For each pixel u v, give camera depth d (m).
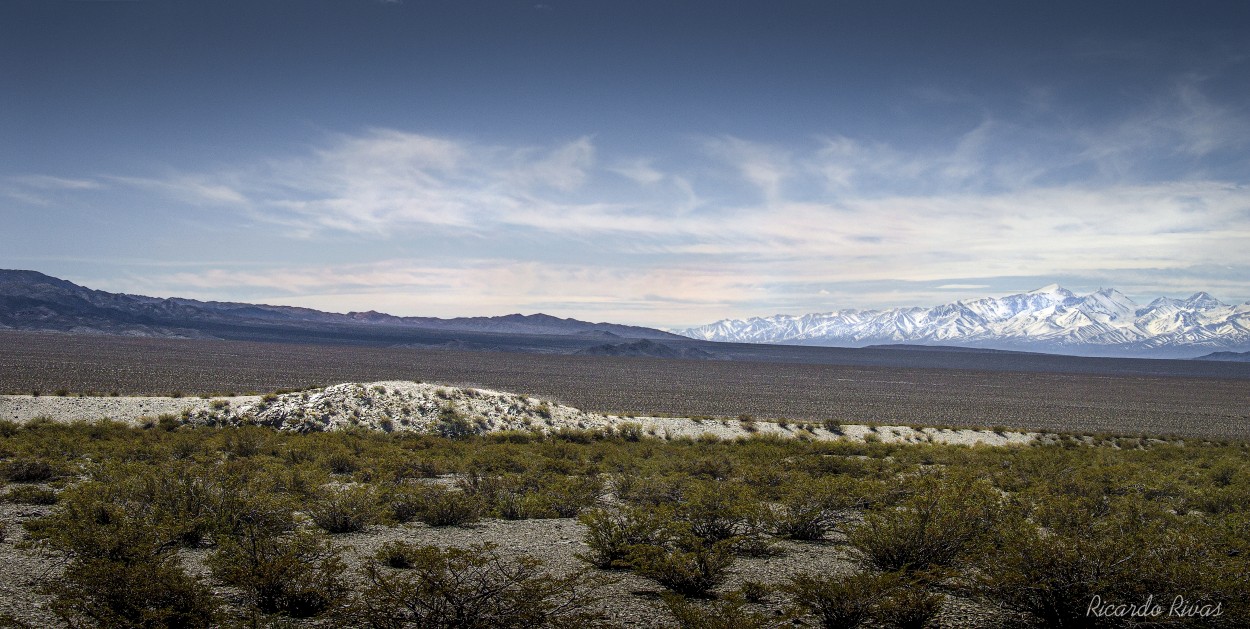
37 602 9.47
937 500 13.36
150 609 8.75
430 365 147.38
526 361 187.25
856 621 9.09
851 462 26.88
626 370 156.62
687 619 8.59
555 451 30.95
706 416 62.72
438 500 15.88
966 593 10.48
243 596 10.00
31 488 17.16
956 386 138.50
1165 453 37.66
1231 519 14.94
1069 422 74.50
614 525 12.51
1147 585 8.82
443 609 8.92
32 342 171.12
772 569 11.95
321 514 14.80
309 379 90.94
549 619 8.89
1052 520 14.52
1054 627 9.12
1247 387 167.25
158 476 16.28
